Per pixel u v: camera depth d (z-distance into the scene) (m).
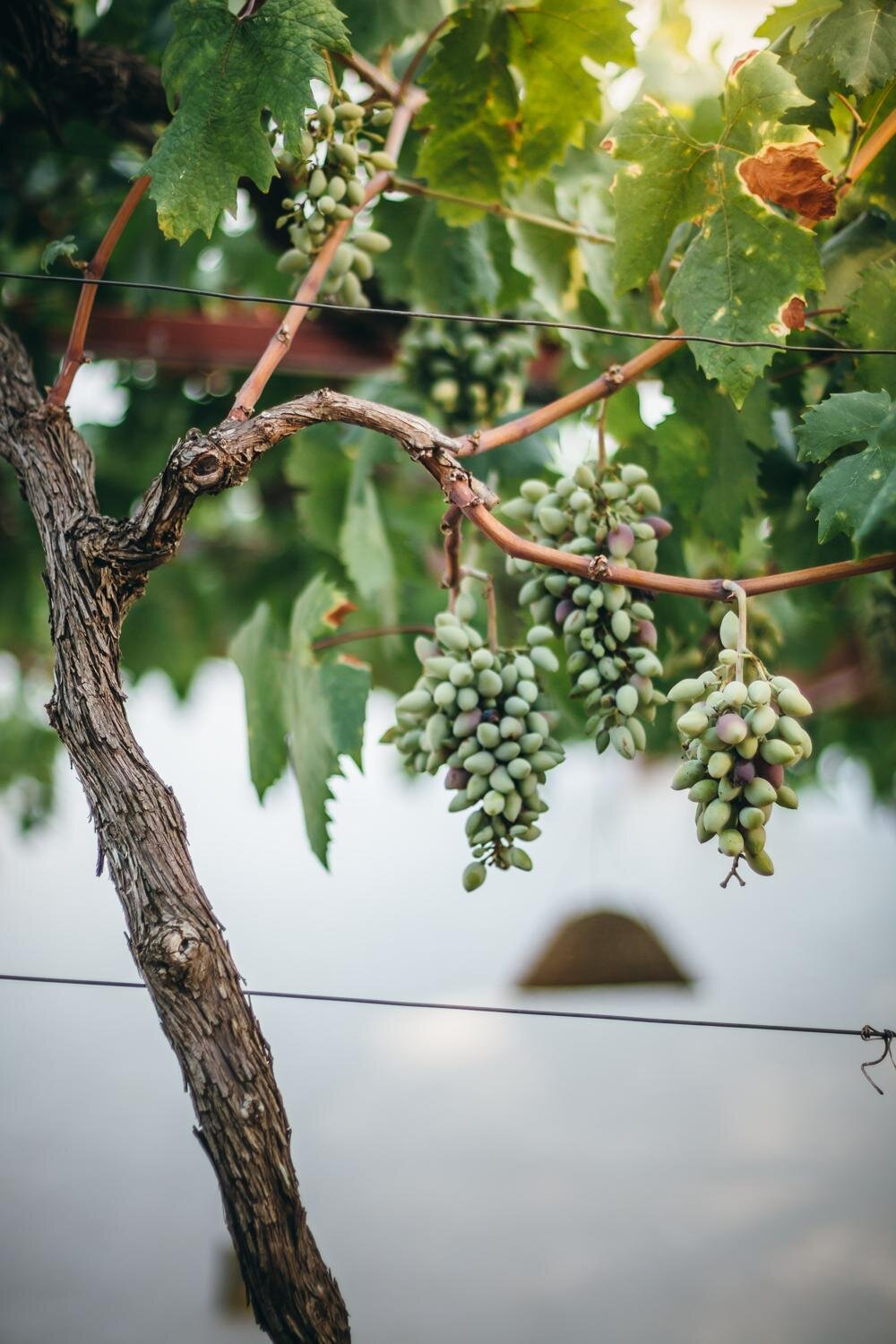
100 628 1.36
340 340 2.62
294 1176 1.26
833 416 1.38
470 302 2.14
